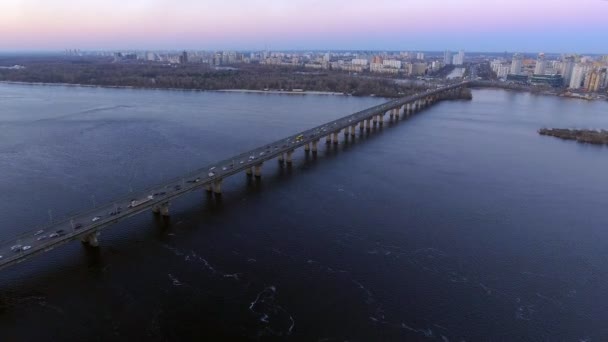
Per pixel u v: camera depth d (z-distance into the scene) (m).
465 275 101.12
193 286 94.31
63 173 161.25
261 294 92.12
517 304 91.31
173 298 90.31
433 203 142.38
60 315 84.50
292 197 145.62
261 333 81.25
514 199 147.75
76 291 91.56
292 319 85.06
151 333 80.75
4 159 177.88
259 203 139.75
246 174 170.00
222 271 99.94
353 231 120.88
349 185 158.88
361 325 83.75
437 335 81.69
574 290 96.75
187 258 105.00
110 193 141.50
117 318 84.31
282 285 95.31
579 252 113.12
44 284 93.56
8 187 145.75
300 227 122.62
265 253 108.12
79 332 80.50
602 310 90.06
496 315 87.69
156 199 122.12
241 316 85.56
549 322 86.06
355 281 97.44
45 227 103.62
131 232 117.25
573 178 172.12
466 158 199.88
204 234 117.25
